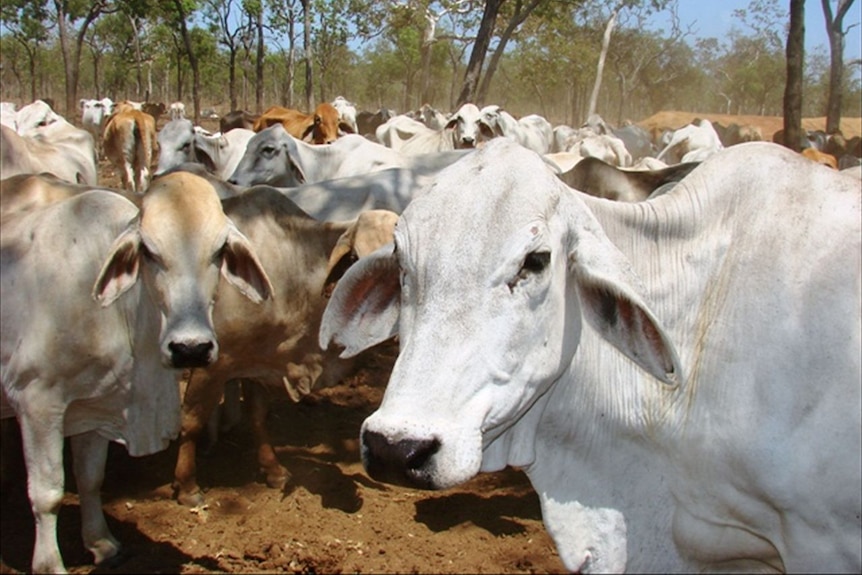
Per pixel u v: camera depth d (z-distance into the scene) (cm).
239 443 585
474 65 1886
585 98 5959
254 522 470
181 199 384
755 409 246
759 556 271
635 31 4925
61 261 385
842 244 246
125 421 407
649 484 275
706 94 6291
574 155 951
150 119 1706
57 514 425
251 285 403
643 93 6188
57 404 387
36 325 379
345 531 459
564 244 240
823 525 242
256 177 906
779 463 241
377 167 927
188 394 485
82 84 7312
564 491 277
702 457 258
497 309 225
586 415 271
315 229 500
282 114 1628
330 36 4750
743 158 266
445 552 436
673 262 267
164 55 5438
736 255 258
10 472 504
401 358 226
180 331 366
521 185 233
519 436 263
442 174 245
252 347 498
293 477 525
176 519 472
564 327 243
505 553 434
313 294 498
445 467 211
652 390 266
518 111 6525
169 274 374
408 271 236
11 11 4862
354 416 634
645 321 239
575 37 4738
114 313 391
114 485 512
